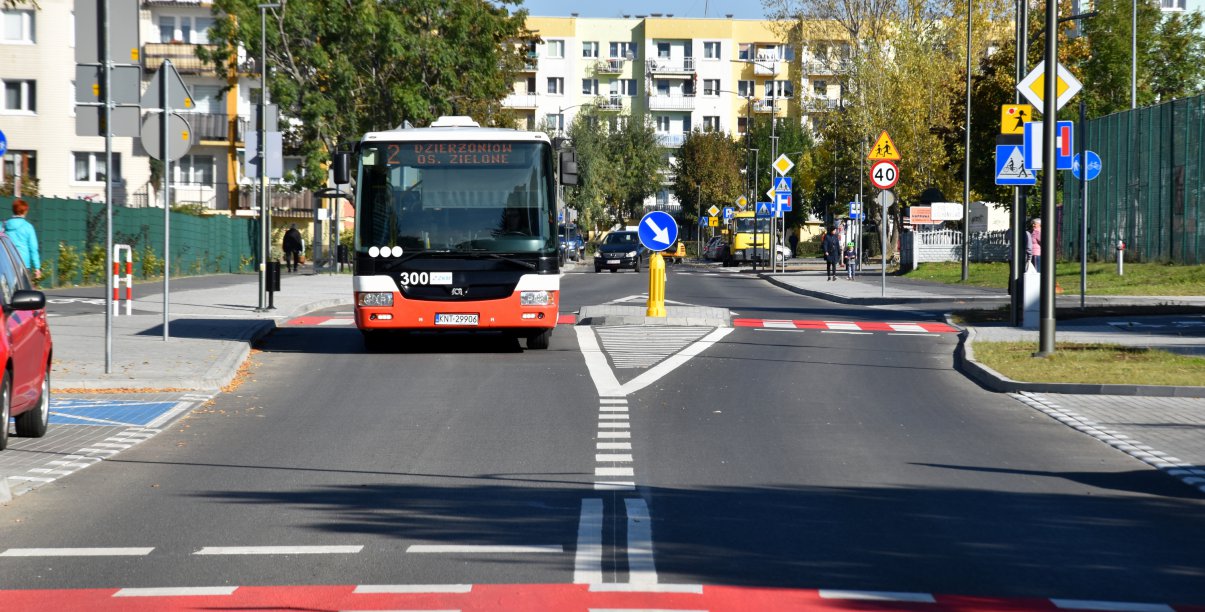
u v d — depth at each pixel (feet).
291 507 33.27
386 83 215.92
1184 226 167.53
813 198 431.84
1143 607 23.94
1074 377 61.21
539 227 75.05
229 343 77.20
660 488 35.83
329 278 191.83
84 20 61.87
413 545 28.86
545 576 26.00
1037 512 32.76
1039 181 209.46
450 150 75.00
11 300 41.70
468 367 69.00
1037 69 78.18
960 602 24.11
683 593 24.64
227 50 213.87
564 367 68.90
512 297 74.64
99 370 62.69
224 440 45.06
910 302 133.80
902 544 29.01
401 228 74.43
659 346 81.05
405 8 212.02
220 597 24.52
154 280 174.50
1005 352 72.90
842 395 57.72
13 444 43.83
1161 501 34.40
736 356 74.90
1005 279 173.37
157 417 50.78
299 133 219.82
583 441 44.47
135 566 27.04
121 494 35.24
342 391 59.16
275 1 208.23
